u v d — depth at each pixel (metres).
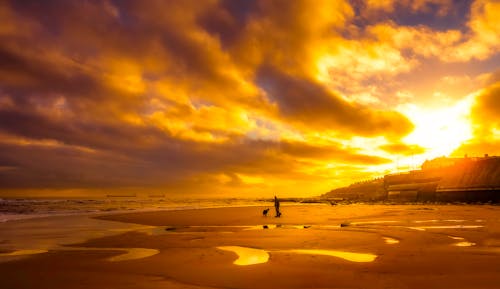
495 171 66.38
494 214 29.84
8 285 7.72
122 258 10.97
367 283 7.08
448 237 14.54
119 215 34.97
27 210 45.16
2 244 14.69
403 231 17.14
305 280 7.46
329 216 31.08
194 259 10.45
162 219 29.12
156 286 7.30
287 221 25.98
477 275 7.49
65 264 10.03
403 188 93.88
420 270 8.12
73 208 52.19
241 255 11.02
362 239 14.36
